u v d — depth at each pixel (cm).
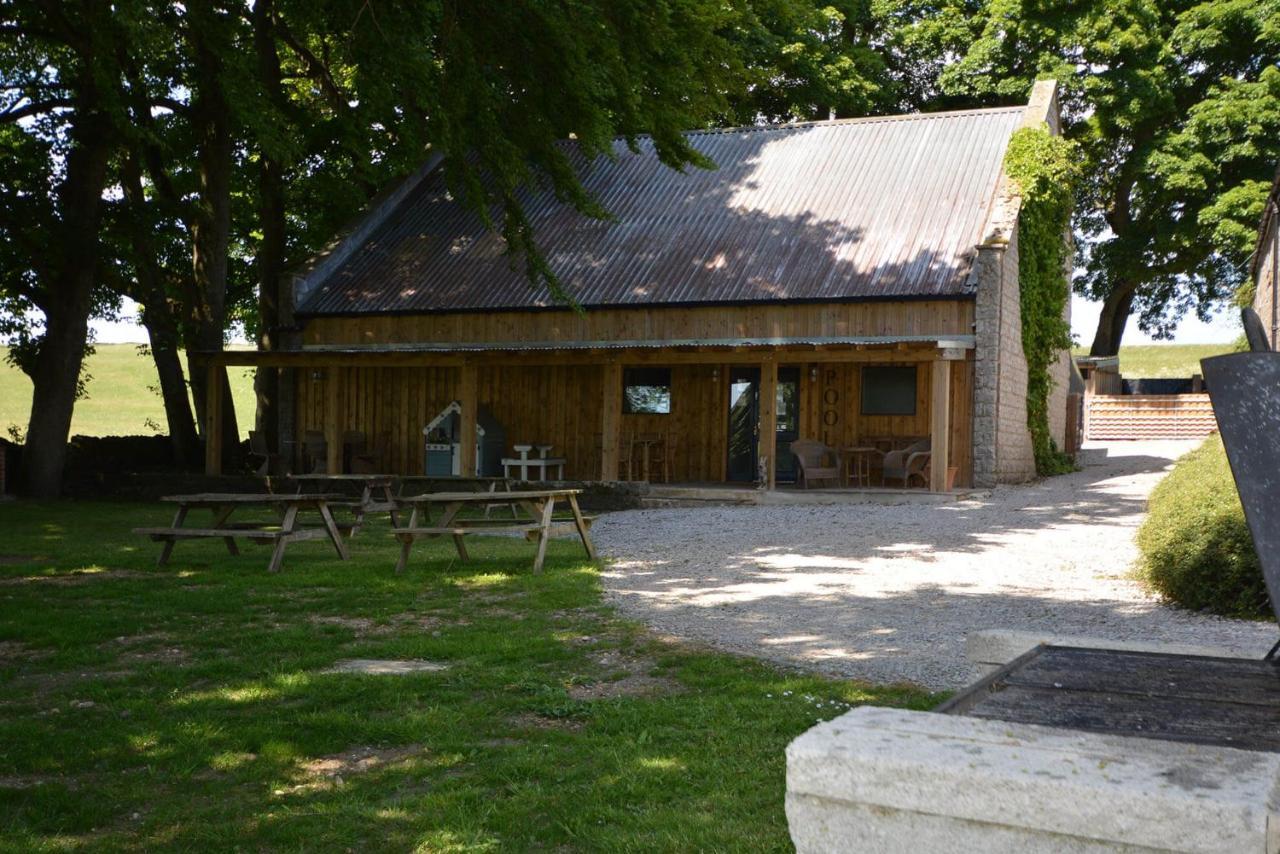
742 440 2550
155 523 1916
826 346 2167
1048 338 2698
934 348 2119
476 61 1658
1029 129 2536
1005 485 2367
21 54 2369
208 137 2644
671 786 511
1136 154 3659
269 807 500
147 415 5181
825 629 912
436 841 451
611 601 1060
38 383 2466
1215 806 171
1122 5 3497
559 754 561
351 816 482
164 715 648
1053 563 1327
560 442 2664
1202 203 3672
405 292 2731
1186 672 307
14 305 2645
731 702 657
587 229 2764
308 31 1928
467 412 2380
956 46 3912
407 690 694
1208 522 1030
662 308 2489
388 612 993
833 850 199
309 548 1542
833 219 2577
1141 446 3844
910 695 670
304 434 2720
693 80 1839
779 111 3859
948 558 1377
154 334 2766
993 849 187
